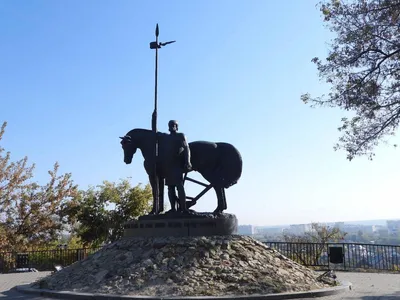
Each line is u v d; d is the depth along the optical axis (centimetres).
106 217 3291
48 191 3086
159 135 1444
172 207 1444
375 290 1208
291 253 2111
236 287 1053
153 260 1181
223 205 1453
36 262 2383
